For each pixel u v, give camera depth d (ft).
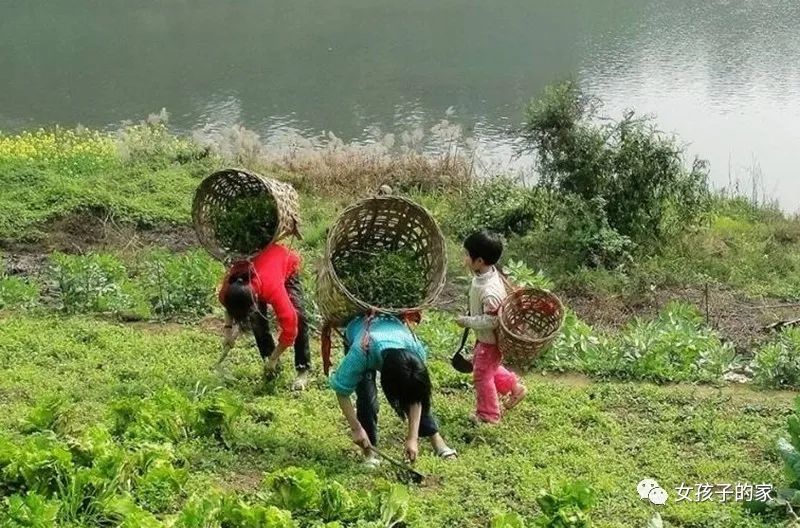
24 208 51.78
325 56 107.96
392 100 90.84
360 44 112.88
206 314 38.11
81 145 63.10
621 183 49.32
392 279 24.49
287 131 81.92
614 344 34.68
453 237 52.42
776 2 134.00
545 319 27.12
